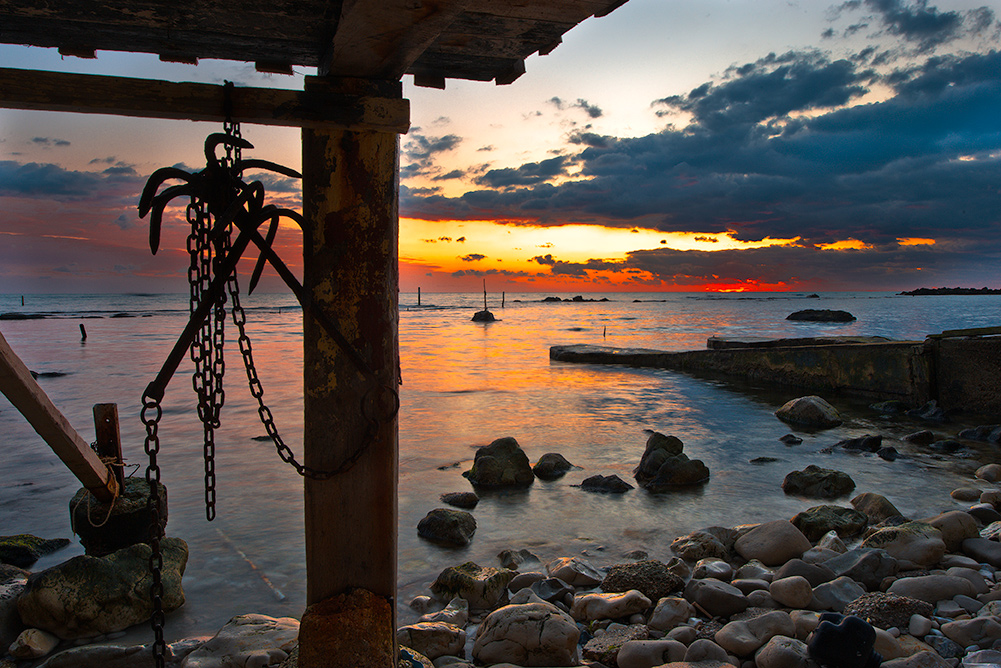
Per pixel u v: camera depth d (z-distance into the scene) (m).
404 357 24.81
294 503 7.65
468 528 6.75
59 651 4.52
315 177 2.70
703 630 4.51
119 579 4.94
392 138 2.75
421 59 3.02
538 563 6.08
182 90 2.46
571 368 21.11
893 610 4.44
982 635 4.11
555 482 8.71
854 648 3.68
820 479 8.21
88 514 5.38
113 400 14.70
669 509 7.59
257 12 2.40
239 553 6.22
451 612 4.92
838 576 5.22
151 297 161.00
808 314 54.19
